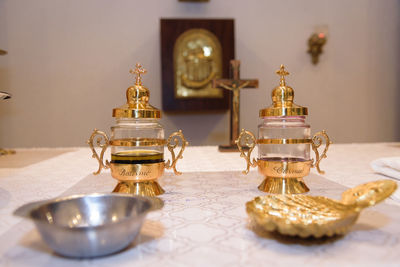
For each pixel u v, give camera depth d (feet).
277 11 14.64
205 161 6.53
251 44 14.58
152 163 3.57
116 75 14.25
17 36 13.76
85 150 9.13
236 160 6.66
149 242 2.26
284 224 2.11
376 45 15.15
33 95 14.05
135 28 14.15
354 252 2.05
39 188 4.18
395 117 15.40
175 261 1.95
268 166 3.72
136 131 3.60
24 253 2.08
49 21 13.87
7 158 7.40
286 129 3.74
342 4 14.89
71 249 1.93
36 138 14.19
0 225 2.65
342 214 2.38
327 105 15.14
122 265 1.91
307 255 2.01
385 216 2.75
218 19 13.29
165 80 13.21
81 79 14.17
